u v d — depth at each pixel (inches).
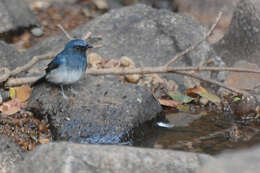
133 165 293.7
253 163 285.0
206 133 428.5
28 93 473.7
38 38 721.6
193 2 813.2
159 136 422.3
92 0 911.0
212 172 286.5
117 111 421.4
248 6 578.6
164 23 609.9
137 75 527.8
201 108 498.3
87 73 497.0
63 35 616.7
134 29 607.2
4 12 692.7
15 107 445.1
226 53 601.0
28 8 748.0
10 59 542.3
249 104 476.4
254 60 570.3
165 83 529.3
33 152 313.1
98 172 287.7
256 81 547.2
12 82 484.1
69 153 294.5
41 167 293.4
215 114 480.7
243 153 302.5
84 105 427.5
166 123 453.1
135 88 451.2
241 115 473.1
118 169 290.7
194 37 592.4
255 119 466.0
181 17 624.7
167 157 301.7
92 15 847.1
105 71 500.4
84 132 408.8
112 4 917.2
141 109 432.5
